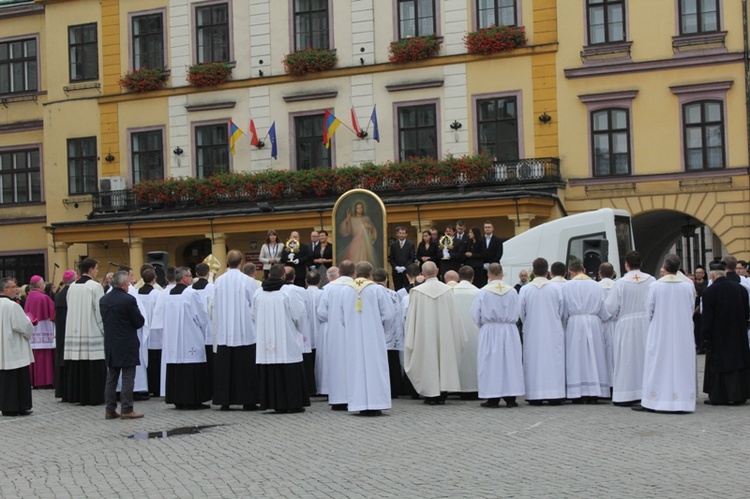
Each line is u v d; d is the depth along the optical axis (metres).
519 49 36.81
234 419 17.91
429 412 18.09
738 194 34.25
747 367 18.06
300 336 18.59
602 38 36.00
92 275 21.16
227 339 18.91
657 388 17.25
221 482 12.43
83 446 15.69
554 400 19.00
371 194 26.98
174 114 42.00
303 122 40.22
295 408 18.48
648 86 35.34
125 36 42.84
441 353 18.95
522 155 36.84
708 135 34.69
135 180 42.62
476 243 26.34
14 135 45.84
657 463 12.70
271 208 36.38
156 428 17.19
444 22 38.06
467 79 37.62
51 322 25.88
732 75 34.31
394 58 38.34
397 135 38.56
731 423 15.80
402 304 20.66
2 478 13.40
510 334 18.61
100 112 43.16
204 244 42.34
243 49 41.06
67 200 43.56
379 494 11.40
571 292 19.00
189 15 41.84
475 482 11.88
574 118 36.19
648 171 35.34
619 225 26.09
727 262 18.59
